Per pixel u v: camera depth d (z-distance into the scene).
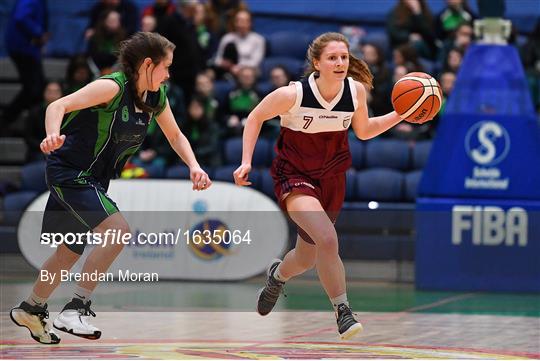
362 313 12.04
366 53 18.66
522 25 22.47
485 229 15.02
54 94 19.09
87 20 23.22
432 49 20.75
